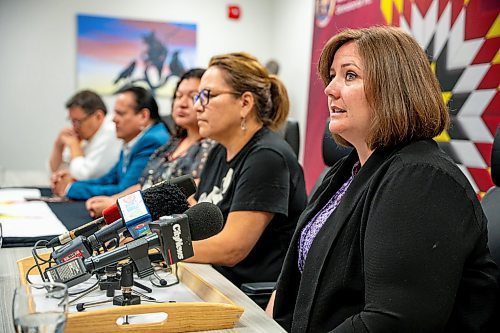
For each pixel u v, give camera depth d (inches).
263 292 63.0
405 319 37.4
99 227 45.1
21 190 119.6
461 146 105.3
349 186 45.6
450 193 39.3
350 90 44.8
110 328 37.3
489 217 50.9
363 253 41.9
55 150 145.9
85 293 45.1
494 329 43.8
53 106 196.5
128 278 42.2
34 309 32.2
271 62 197.8
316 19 173.8
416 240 38.1
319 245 46.0
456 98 107.7
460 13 107.8
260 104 70.8
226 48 211.2
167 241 40.3
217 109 69.5
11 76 192.4
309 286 45.6
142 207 42.4
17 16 190.7
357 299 43.5
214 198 71.7
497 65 98.3
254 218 65.2
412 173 39.9
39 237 66.6
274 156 67.3
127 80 200.8
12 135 194.4
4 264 55.7
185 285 49.9
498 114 97.4
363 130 45.6
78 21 195.0
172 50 204.7
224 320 40.3
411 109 42.6
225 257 63.4
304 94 187.8
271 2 213.8
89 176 130.6
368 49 43.9
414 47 44.0
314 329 44.4
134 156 113.9
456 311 42.1
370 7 143.2
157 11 202.8
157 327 38.6
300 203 70.0
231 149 71.6
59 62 195.6
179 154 95.7
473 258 41.4
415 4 122.9
